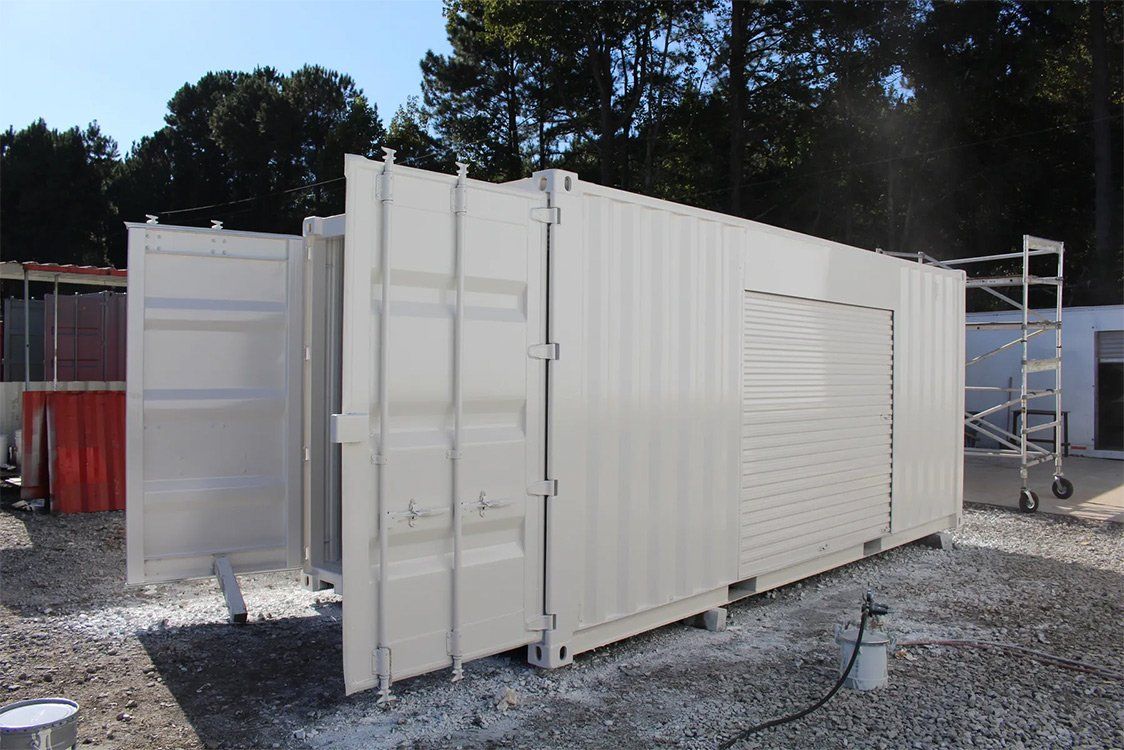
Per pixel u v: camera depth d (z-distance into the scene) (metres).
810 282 6.28
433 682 4.35
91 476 8.84
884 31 26.16
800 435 6.21
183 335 5.20
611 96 31.05
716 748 3.69
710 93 30.05
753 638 5.29
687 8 29.28
